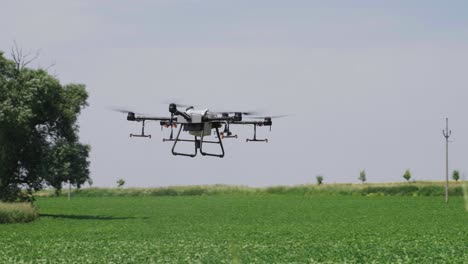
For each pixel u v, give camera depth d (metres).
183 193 145.00
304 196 133.00
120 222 71.38
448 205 98.06
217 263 36.62
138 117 33.75
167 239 51.28
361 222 69.06
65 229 61.31
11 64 79.50
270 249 43.16
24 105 76.56
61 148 76.88
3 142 76.62
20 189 79.19
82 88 82.75
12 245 46.81
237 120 32.97
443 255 39.06
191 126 33.53
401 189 130.25
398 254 40.03
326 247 44.12
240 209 95.19
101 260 38.44
